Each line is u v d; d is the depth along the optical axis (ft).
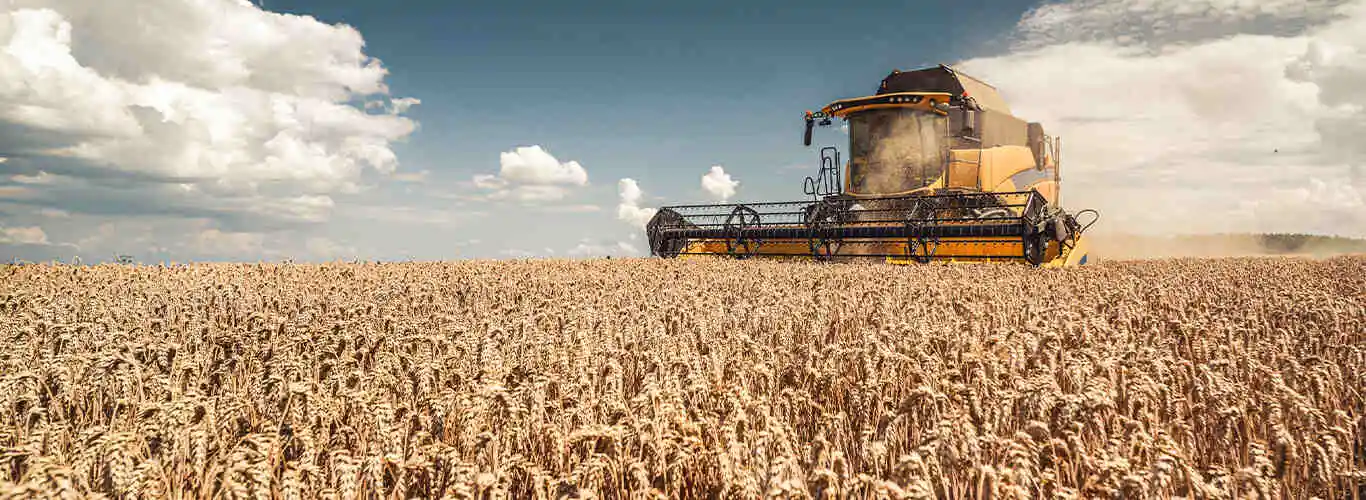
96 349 17.43
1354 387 16.55
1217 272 46.65
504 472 9.55
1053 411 12.47
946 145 57.26
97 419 13.44
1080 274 41.57
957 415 11.84
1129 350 17.78
